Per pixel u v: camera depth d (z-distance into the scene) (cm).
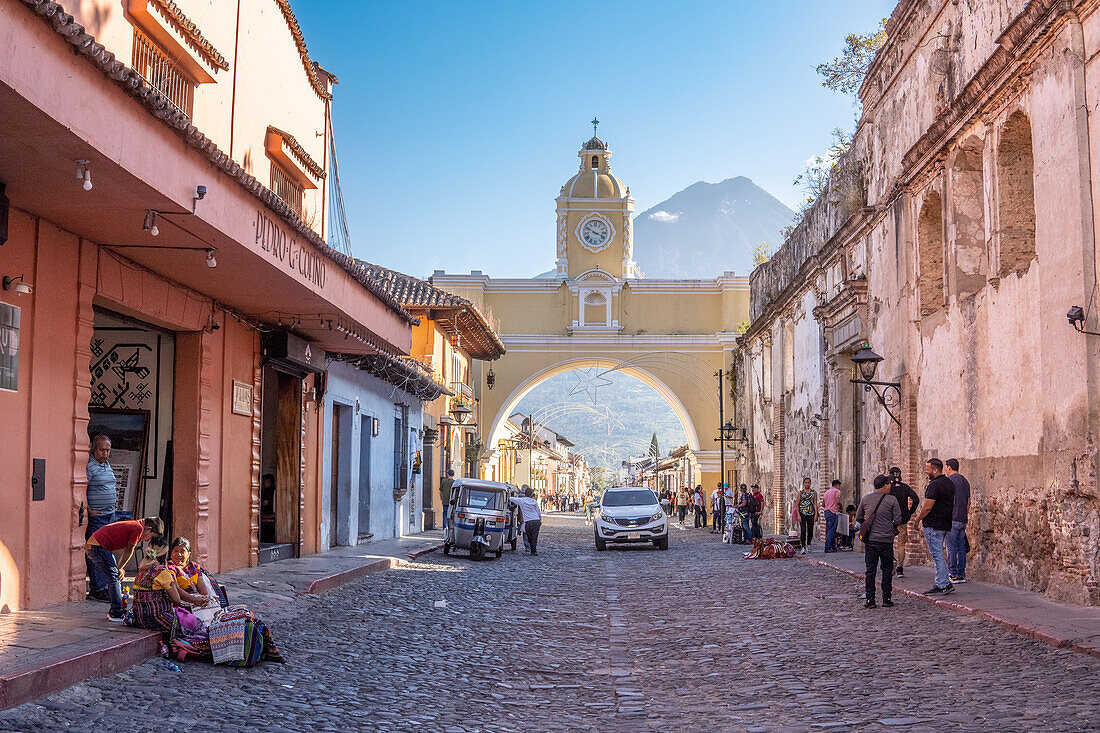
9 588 913
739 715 704
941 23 1653
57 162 802
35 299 958
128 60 1117
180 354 1370
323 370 1906
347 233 2153
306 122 1817
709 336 5306
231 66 1419
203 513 1381
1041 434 1236
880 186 2034
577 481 14100
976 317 1476
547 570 2020
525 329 5425
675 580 1773
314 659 884
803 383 2870
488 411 5316
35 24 684
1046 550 1220
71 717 611
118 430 1353
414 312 3309
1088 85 1101
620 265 5559
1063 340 1149
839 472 2378
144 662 785
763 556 2223
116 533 866
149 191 880
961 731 611
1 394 902
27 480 941
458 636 1078
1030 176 1383
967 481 1388
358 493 2356
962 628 1013
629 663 951
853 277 2209
